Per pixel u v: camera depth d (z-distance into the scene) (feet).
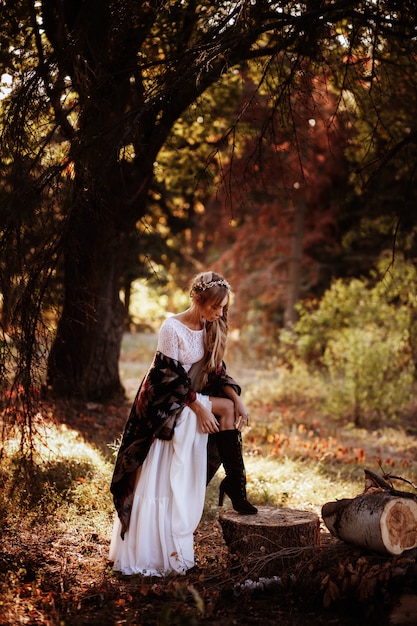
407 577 10.93
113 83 16.10
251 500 18.75
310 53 15.81
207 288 13.74
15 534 14.82
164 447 13.57
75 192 13.70
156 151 23.91
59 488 17.66
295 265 56.34
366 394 34.19
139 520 13.35
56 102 13.99
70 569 13.43
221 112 34.09
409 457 28.32
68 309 18.92
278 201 54.60
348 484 21.71
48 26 18.99
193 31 21.49
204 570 13.46
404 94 29.45
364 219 51.65
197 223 64.44
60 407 27.35
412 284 36.91
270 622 11.30
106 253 25.46
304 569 12.19
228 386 14.30
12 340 14.10
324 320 39.73
